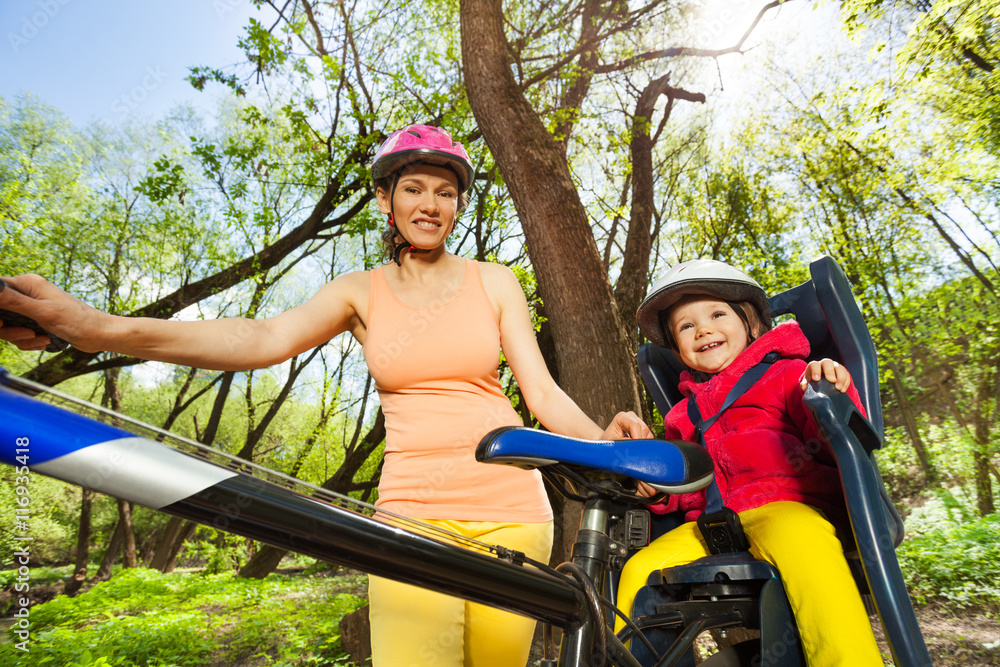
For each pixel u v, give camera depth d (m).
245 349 0.99
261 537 0.53
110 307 11.05
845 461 1.05
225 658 5.52
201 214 11.56
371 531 0.58
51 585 12.59
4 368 0.45
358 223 10.01
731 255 13.81
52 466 0.43
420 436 1.15
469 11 4.62
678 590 1.28
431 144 1.21
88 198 11.21
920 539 6.41
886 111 10.97
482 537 1.12
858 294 12.52
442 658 1.00
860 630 1.01
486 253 10.08
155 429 0.51
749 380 1.47
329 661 4.88
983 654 3.66
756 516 1.22
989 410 11.14
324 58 8.66
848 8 8.84
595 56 8.80
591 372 3.75
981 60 9.51
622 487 0.81
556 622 0.71
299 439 18.47
